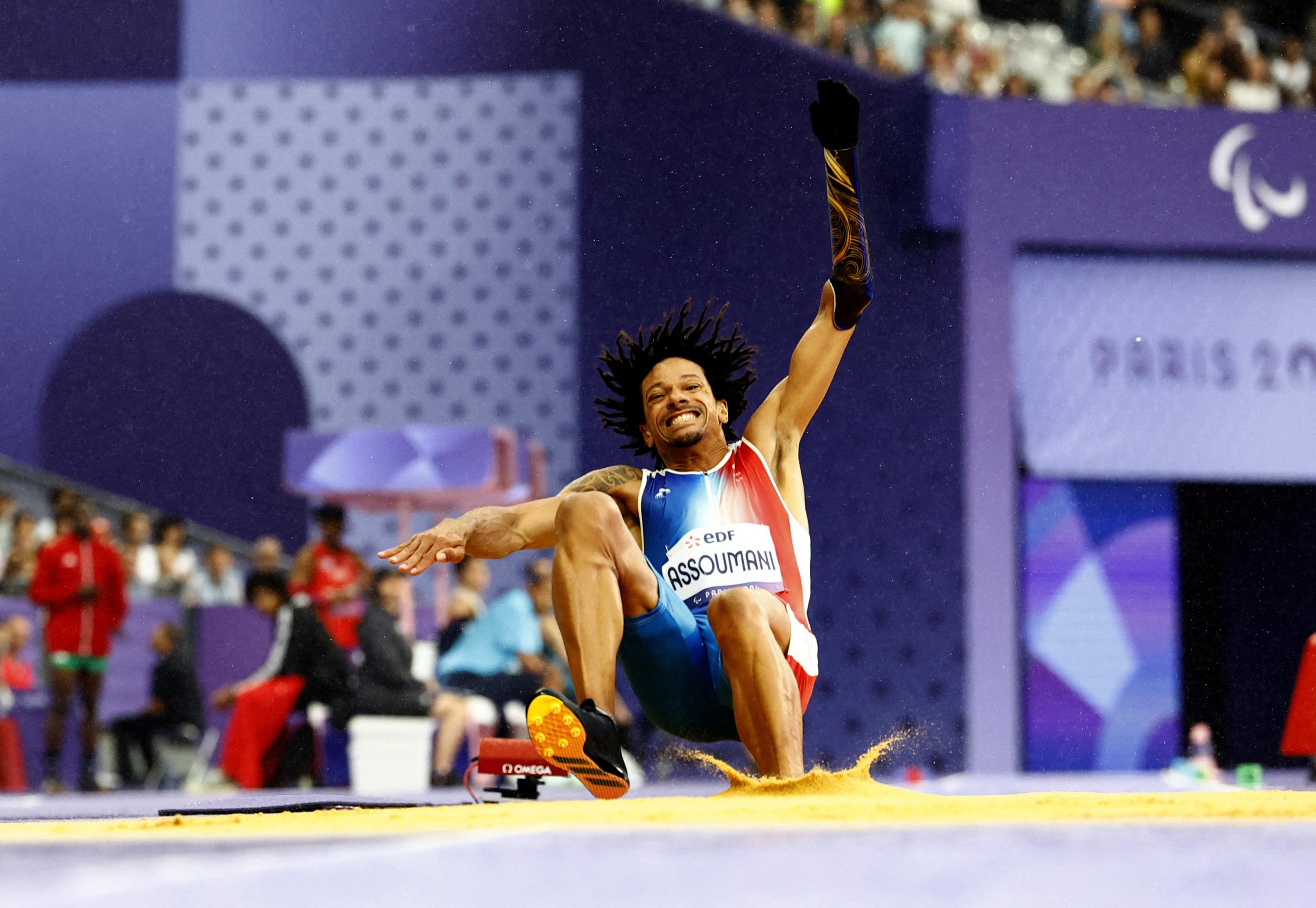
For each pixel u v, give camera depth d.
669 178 42.66
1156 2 48.91
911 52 45.25
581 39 45.09
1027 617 40.59
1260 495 45.78
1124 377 40.97
